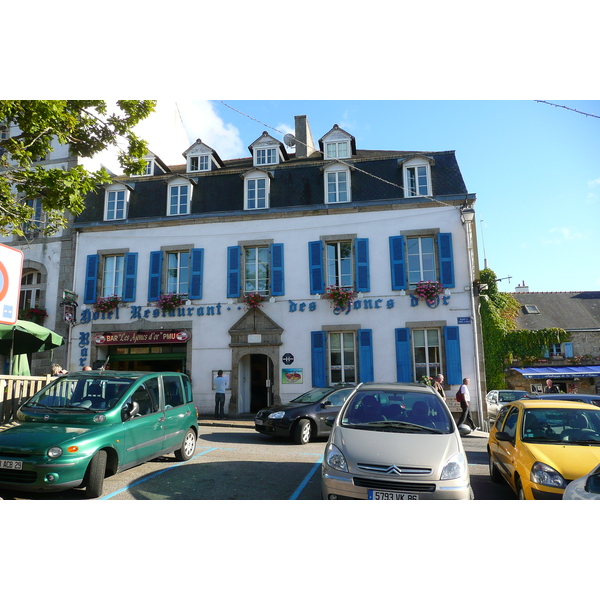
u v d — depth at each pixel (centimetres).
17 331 1160
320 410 1192
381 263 1838
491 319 2936
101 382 771
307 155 2402
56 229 1117
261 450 1045
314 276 1862
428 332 1788
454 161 1902
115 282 2012
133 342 1917
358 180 1933
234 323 1886
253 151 2189
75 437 624
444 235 1809
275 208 1923
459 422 1552
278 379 1819
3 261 594
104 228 2030
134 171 1232
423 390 697
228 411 1830
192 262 1950
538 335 2936
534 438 637
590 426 647
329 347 1831
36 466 586
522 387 2877
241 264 1928
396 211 1859
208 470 812
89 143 1196
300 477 782
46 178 1030
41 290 2023
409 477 508
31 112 991
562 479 536
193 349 1894
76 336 1967
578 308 3519
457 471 520
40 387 1074
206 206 2000
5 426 930
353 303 1819
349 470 524
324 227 1898
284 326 1852
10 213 1032
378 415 633
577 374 2809
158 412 809
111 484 702
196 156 2200
